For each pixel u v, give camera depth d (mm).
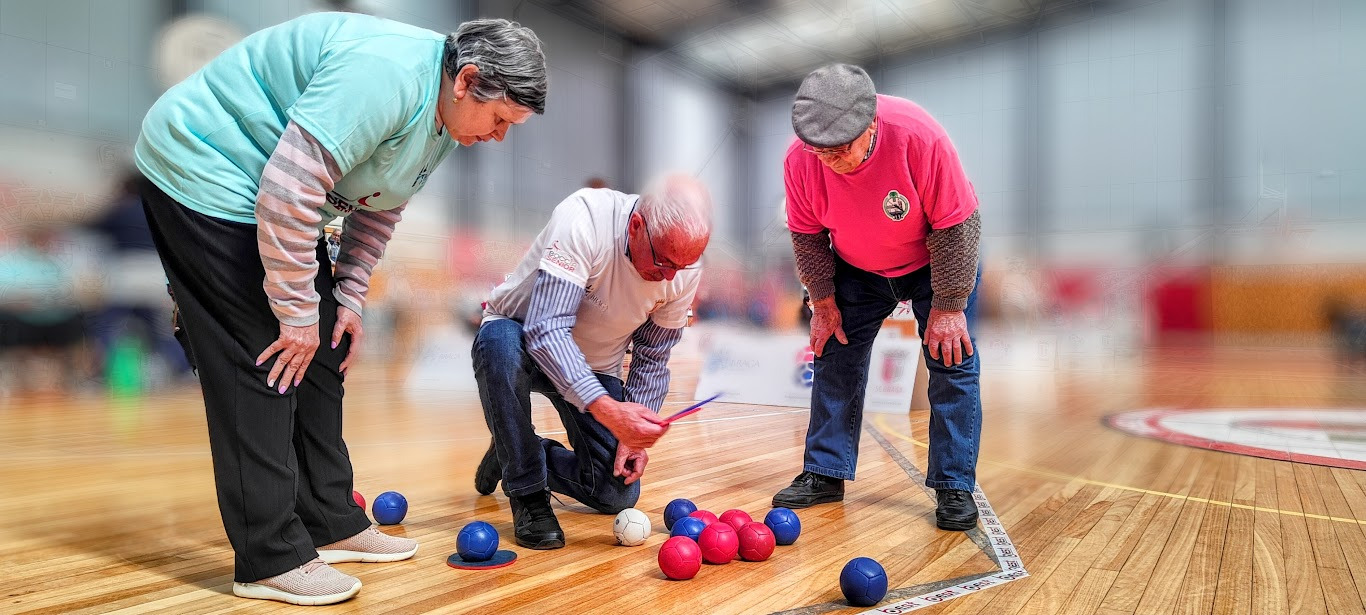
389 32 1454
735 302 13625
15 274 5594
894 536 2027
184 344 1576
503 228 13797
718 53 19484
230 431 1464
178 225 1411
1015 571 1718
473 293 10945
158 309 5992
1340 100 14953
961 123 18969
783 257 15617
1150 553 1860
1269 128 15586
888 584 1621
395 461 3109
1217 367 9531
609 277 1896
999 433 4129
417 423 4281
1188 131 16375
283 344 1461
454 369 6527
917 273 2322
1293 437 3957
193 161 1403
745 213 21000
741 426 4273
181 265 1441
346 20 1471
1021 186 18203
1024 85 18125
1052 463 3205
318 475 1717
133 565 1728
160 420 4297
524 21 14734
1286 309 14211
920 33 18906
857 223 2137
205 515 2205
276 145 1442
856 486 2689
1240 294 14453
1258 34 15680
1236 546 1924
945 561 1797
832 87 1874
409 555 1788
